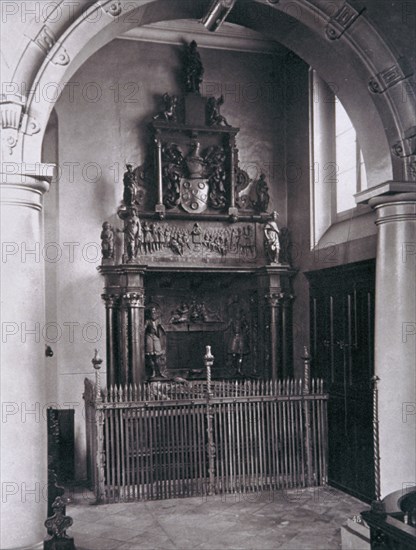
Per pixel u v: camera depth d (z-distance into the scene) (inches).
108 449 415.8
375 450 365.1
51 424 440.1
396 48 349.1
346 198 492.7
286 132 557.3
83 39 306.3
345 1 345.1
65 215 509.4
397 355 355.3
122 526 357.7
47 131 511.5
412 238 354.6
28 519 285.3
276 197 556.4
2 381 285.6
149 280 526.9
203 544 328.5
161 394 429.7
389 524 201.5
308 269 509.4
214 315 541.3
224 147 537.0
